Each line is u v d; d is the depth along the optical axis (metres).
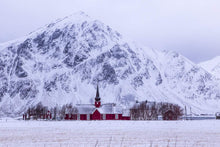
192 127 90.06
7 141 54.16
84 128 87.50
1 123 121.00
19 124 111.75
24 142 52.69
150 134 67.75
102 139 57.28
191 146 47.38
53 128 87.75
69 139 57.25
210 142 52.94
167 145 47.56
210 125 99.62
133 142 52.41
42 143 51.12
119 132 73.12
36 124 111.75
